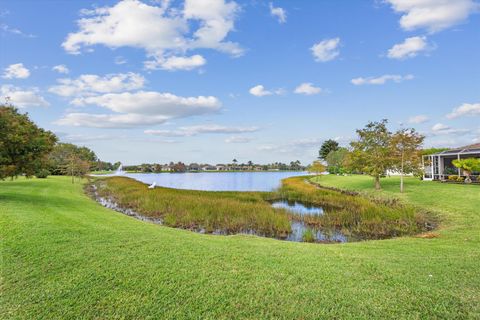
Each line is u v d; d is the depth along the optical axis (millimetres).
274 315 3539
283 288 4234
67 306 3693
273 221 12383
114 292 4043
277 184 44031
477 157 24656
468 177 22328
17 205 10742
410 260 5648
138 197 20641
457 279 4574
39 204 11727
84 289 4105
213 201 16703
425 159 31953
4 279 4375
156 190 24922
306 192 24422
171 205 16078
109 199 21781
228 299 3895
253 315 3533
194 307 3699
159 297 3926
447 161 28047
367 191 23578
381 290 4184
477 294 4039
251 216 13344
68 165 35875
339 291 4152
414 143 21500
